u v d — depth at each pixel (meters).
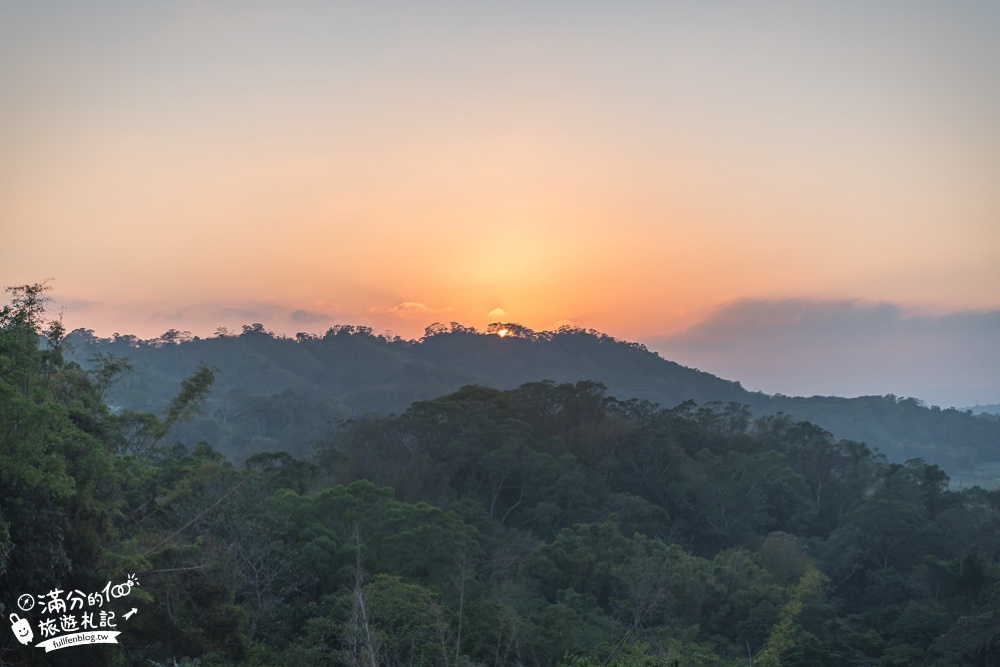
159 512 37.47
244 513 42.69
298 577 41.28
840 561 73.81
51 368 32.31
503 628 37.28
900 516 76.69
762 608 53.97
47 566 23.19
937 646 49.88
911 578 69.44
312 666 32.38
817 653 48.38
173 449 49.16
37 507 23.09
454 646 34.41
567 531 63.09
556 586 54.12
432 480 74.19
